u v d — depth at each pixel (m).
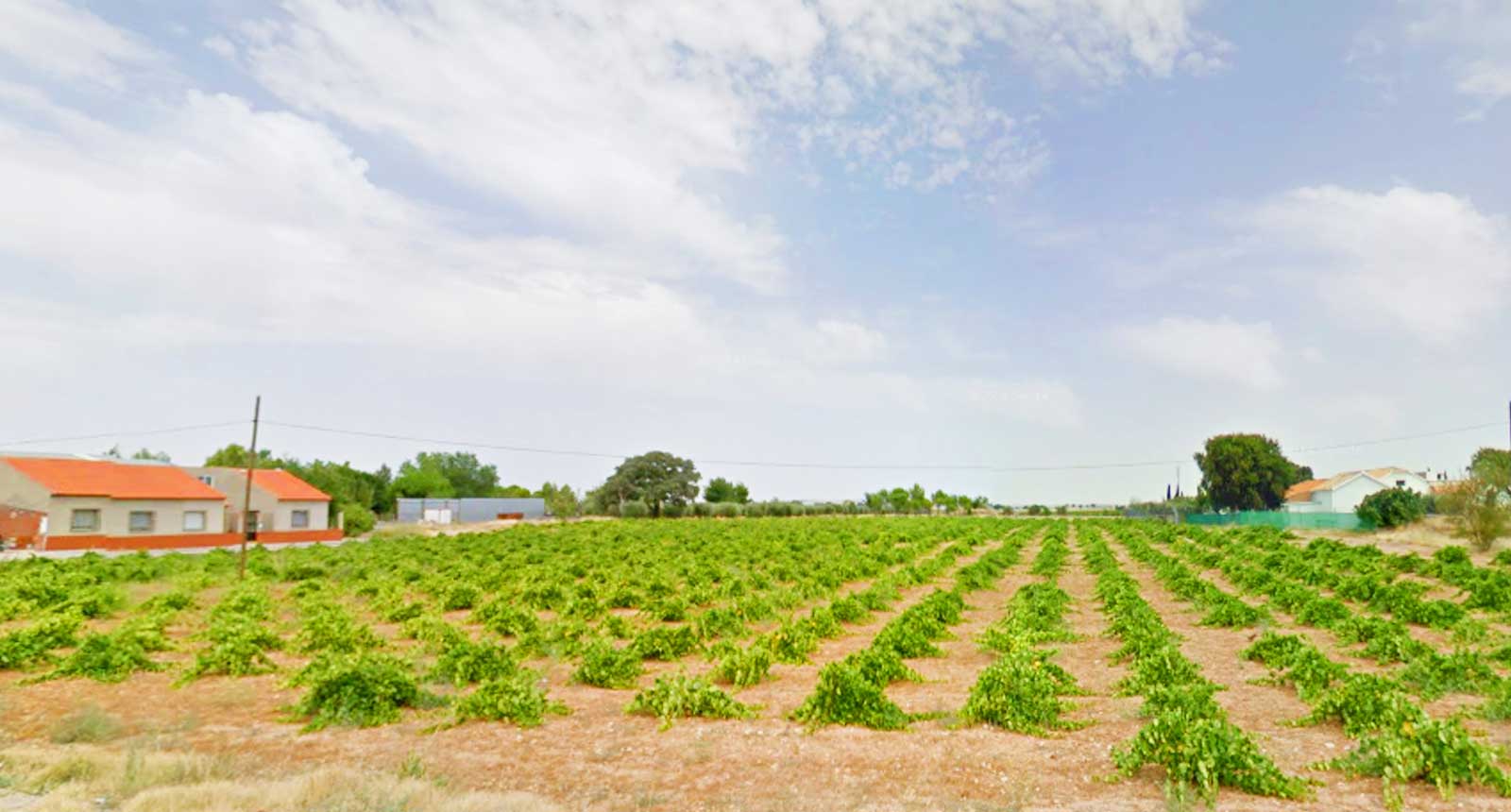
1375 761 8.17
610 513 89.81
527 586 24.36
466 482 139.25
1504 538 37.28
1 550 40.16
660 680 11.98
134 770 8.66
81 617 18.14
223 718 11.75
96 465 48.16
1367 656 14.36
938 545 48.22
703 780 8.61
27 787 8.33
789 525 65.12
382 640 17.06
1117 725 10.35
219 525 51.06
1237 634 17.44
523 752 9.77
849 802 7.82
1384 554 30.42
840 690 10.80
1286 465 83.12
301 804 7.76
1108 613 20.66
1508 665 13.23
